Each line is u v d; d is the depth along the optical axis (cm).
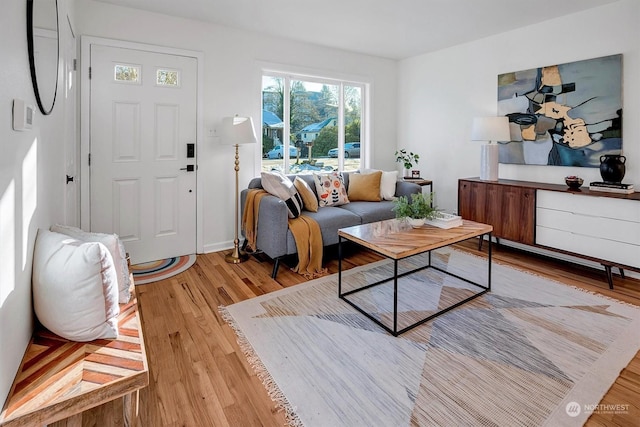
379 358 193
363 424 149
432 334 217
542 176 367
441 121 461
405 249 221
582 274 316
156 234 349
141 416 153
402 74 507
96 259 135
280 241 307
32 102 142
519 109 378
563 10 326
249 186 374
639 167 302
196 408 158
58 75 203
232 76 375
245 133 340
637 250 271
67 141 253
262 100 409
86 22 300
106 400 117
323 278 308
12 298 115
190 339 212
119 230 329
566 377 177
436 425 148
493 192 365
